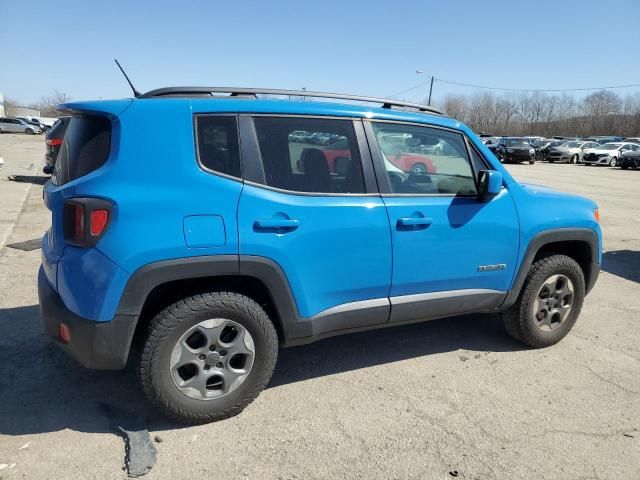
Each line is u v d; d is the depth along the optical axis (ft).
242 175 9.41
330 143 10.35
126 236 8.41
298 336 10.13
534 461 8.92
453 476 8.46
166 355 8.92
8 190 36.91
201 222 8.86
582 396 11.16
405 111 11.59
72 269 8.55
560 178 72.59
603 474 8.66
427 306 11.45
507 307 12.85
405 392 11.07
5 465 8.25
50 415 9.69
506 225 12.09
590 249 13.79
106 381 10.98
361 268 10.43
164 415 9.37
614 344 14.03
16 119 169.99
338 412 10.19
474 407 10.57
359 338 13.92
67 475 8.10
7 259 19.65
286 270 9.61
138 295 8.55
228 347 9.44
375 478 8.34
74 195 8.55
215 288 9.45
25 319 13.94
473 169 12.09
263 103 9.89
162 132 8.95
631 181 69.82
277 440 9.21
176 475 8.20
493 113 300.81
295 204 9.69
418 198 11.12
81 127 9.25
